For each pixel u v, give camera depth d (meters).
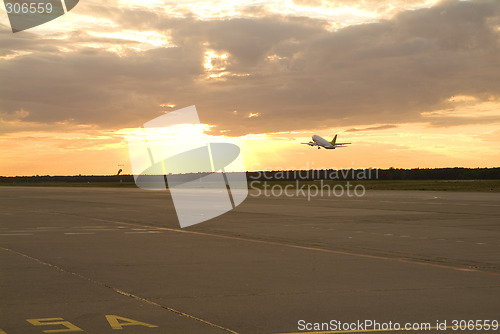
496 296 10.53
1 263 14.80
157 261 15.14
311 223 27.73
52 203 50.25
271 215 33.50
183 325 8.45
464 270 13.57
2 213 36.34
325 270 13.60
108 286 11.56
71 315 9.05
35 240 20.53
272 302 10.03
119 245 18.92
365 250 17.45
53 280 12.26
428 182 132.00
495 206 41.34
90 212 37.25
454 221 28.47
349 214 33.94
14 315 9.05
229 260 15.34
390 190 84.81
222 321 8.69
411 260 15.29
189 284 11.77
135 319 8.80
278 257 15.92
